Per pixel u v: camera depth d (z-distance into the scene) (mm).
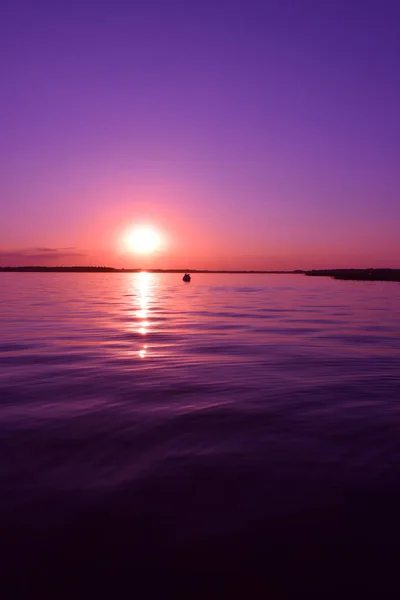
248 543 4641
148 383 11281
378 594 3986
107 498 5504
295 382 11453
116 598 3934
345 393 10398
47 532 4812
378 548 4566
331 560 4398
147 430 7867
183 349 16469
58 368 13047
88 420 8383
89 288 75875
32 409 9055
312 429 7945
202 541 4676
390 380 11695
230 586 4070
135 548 4562
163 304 40406
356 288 79750
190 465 6449
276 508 5293
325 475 6129
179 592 3998
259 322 25703
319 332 21406
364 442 7320
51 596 3953
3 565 4324
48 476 6082
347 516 5125
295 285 96625
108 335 20031
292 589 4039
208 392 10445
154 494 5609
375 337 19781
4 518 5062
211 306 38250
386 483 5891
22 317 27938
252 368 13172
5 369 12898
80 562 4363
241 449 7035
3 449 6996
